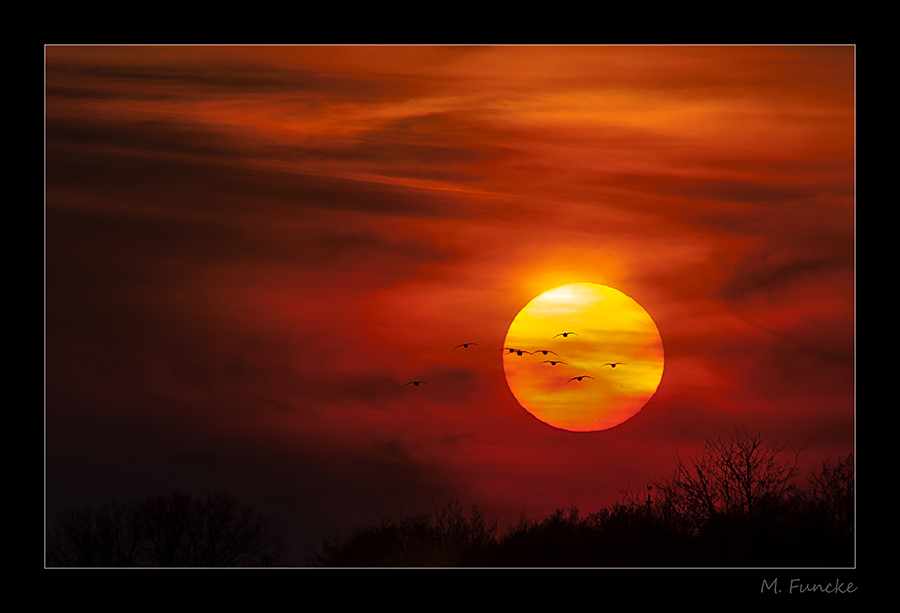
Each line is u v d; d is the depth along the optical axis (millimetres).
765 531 71000
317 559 81375
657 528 74625
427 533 81250
